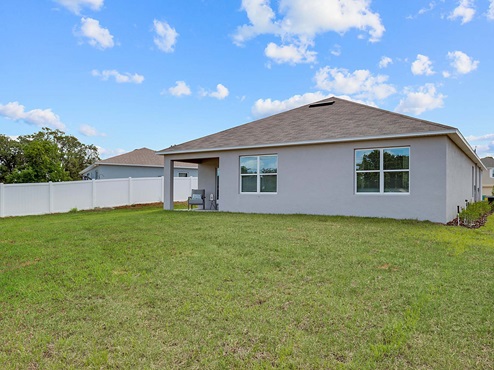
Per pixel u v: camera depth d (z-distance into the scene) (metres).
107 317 3.50
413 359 2.64
